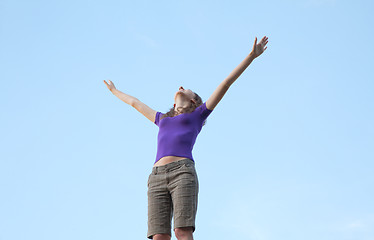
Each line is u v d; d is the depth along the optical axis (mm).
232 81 5023
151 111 5652
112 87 6152
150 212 4855
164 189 4871
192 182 4785
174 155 4938
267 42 5109
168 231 4793
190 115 5223
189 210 4660
